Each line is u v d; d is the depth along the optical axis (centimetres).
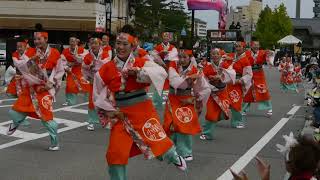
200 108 859
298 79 2686
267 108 1514
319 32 9362
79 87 1633
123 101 614
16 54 1147
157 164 867
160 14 7056
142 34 5600
